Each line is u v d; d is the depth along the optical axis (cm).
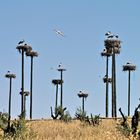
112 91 6788
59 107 4569
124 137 2023
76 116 4519
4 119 2452
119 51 6969
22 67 7444
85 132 2456
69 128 2852
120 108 2328
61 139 2080
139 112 2208
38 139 2092
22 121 2192
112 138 1956
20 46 7525
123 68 7894
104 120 4184
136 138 2025
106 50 7312
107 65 7538
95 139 1983
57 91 9112
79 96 9631
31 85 8038
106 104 7238
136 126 2184
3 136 2080
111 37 6888
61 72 9112
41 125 3259
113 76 6806
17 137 2083
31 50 7738
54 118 4609
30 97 7925
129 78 7950
